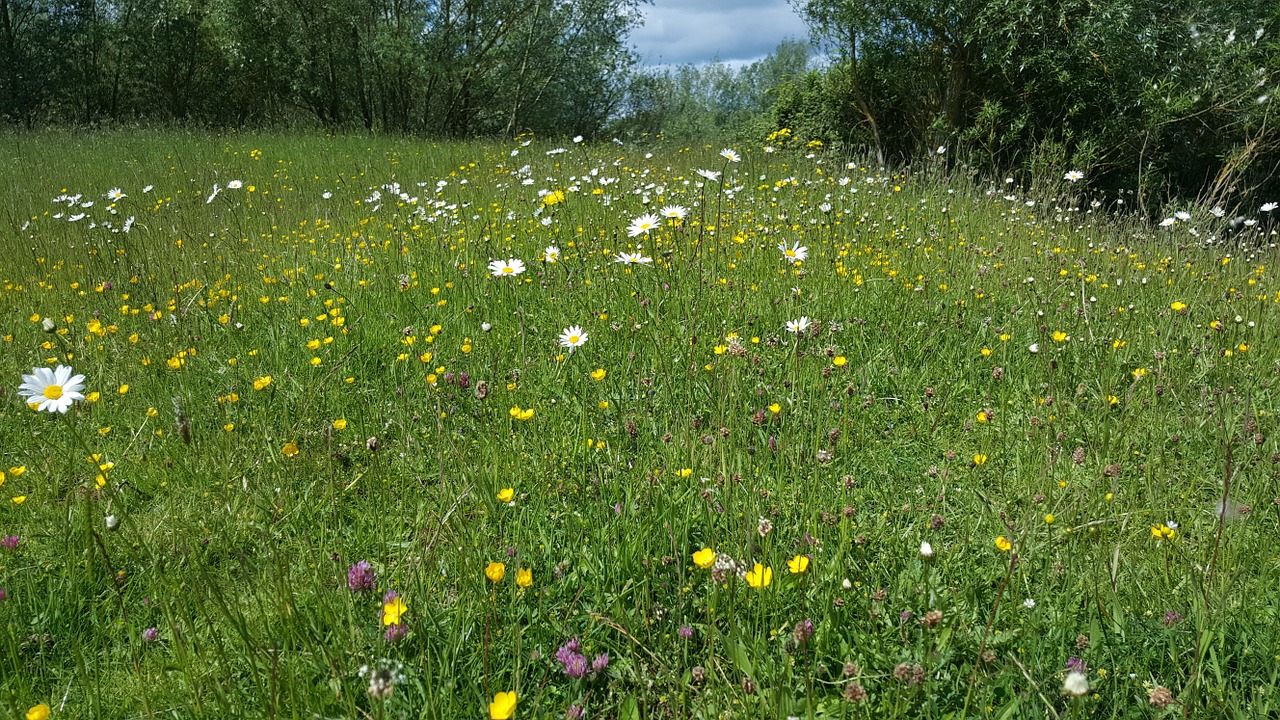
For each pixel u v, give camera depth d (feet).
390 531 8.64
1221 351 12.39
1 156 41.81
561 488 9.02
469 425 10.62
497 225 20.99
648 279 15.31
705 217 19.95
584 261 16.85
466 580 7.17
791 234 19.52
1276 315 14.11
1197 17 43.39
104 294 16.33
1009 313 14.51
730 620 6.03
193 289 16.42
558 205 21.35
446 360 12.73
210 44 86.63
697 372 11.37
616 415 10.82
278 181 32.58
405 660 6.48
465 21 74.13
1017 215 24.36
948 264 17.47
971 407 11.42
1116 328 13.56
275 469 9.46
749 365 11.61
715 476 8.67
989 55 45.65
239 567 8.00
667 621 6.95
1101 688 6.05
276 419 11.13
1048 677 6.06
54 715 6.17
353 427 10.91
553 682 6.57
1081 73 44.70
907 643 6.51
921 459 10.18
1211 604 6.84
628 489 8.37
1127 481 9.27
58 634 7.14
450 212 22.80
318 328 14.07
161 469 9.73
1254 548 7.68
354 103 82.12
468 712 6.03
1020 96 46.93
